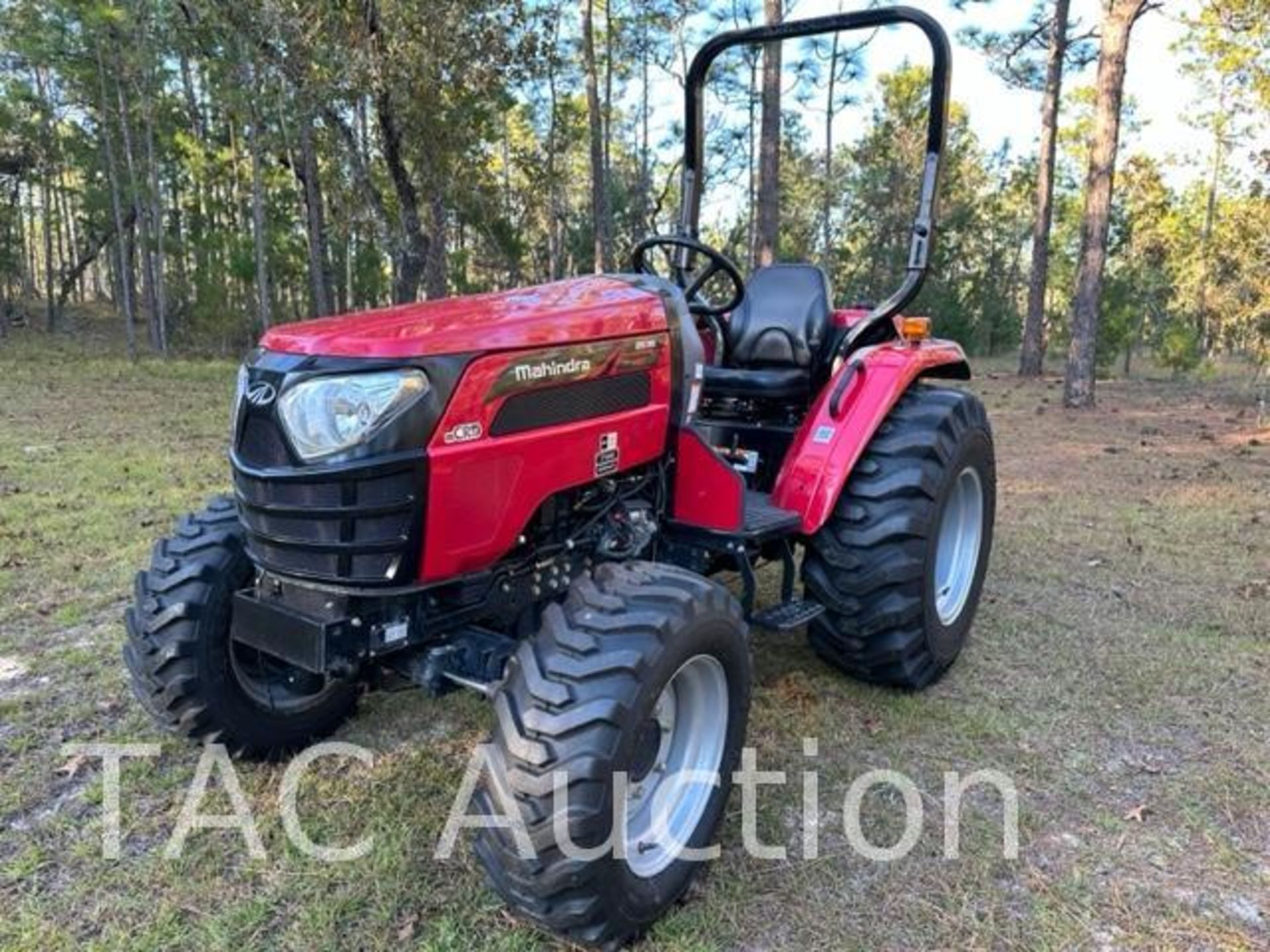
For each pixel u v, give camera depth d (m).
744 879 2.19
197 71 17.23
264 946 1.95
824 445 2.96
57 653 3.38
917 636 3.01
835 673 3.32
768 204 12.43
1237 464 7.57
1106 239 11.37
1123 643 3.62
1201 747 2.84
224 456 7.11
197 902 2.09
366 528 1.91
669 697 2.12
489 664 2.15
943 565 3.37
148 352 17.80
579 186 25.64
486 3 10.47
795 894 2.14
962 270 30.98
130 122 17.22
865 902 2.12
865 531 2.92
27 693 3.07
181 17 13.50
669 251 3.85
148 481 6.15
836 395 3.04
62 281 27.94
